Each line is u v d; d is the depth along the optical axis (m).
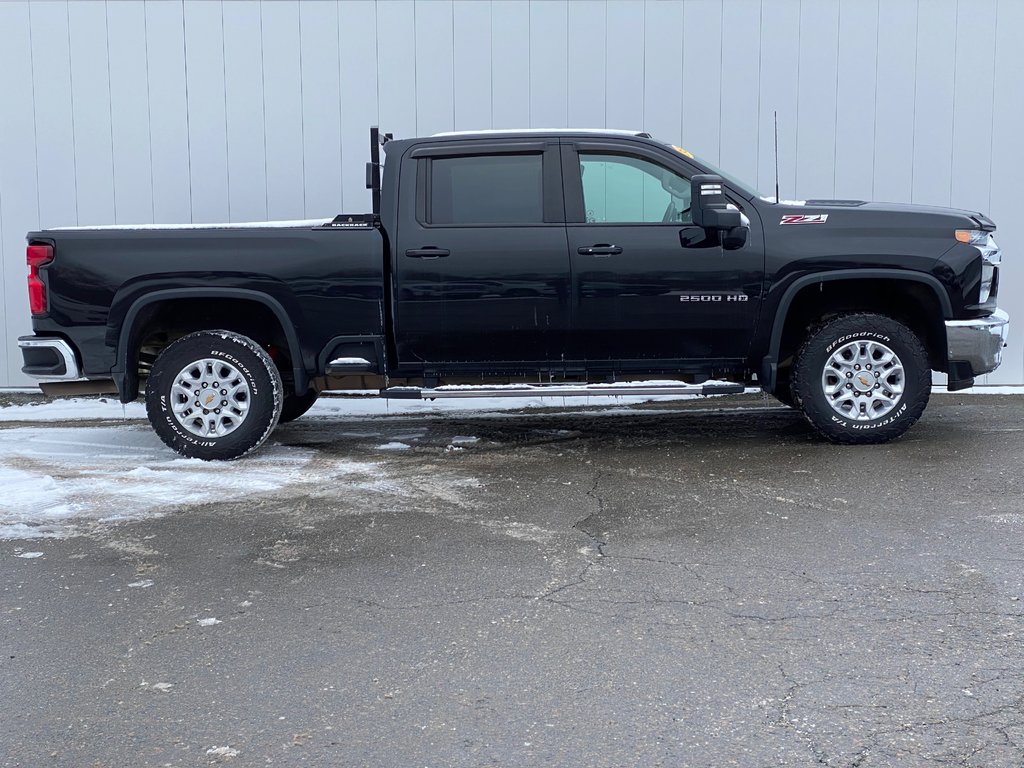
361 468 5.73
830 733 2.54
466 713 2.69
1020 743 2.47
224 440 5.91
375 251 5.86
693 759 2.43
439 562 3.97
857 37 8.63
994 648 3.02
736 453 5.94
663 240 5.86
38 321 5.88
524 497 4.97
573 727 2.60
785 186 8.76
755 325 5.93
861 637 3.12
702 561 3.89
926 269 5.86
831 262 5.85
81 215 8.77
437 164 5.98
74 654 3.14
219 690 2.86
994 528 4.23
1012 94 8.65
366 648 3.14
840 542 4.09
